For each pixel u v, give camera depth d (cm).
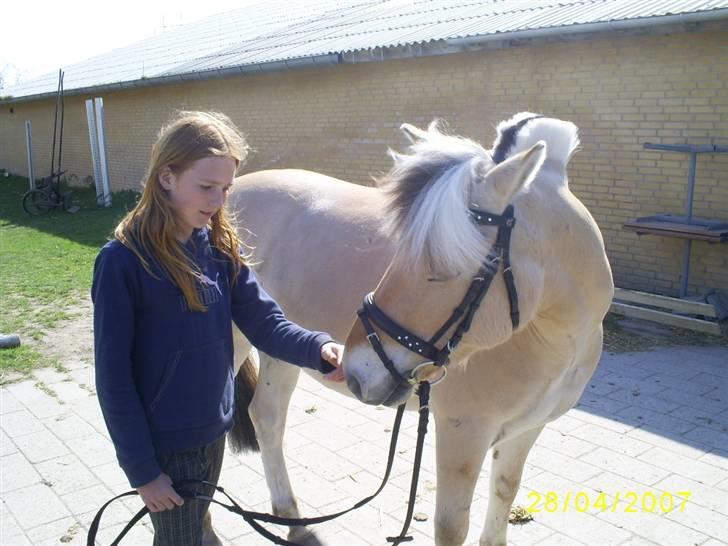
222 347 192
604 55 715
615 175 728
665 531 305
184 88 1459
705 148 623
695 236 597
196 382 184
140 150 1694
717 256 656
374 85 998
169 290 178
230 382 200
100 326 171
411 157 188
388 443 403
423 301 178
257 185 344
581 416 434
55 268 936
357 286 267
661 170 688
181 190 175
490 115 843
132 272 174
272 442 320
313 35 1317
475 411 229
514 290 187
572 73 747
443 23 975
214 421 191
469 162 181
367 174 1045
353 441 406
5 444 402
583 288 218
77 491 348
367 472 368
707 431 410
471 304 179
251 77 1239
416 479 200
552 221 204
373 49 906
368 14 1386
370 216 281
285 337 209
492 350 220
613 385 488
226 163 177
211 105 1377
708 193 658
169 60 1745
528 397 229
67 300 767
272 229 318
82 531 313
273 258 312
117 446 173
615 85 711
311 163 1148
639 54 686
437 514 240
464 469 235
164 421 182
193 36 2125
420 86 930
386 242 263
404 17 1187
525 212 195
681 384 488
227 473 370
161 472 178
